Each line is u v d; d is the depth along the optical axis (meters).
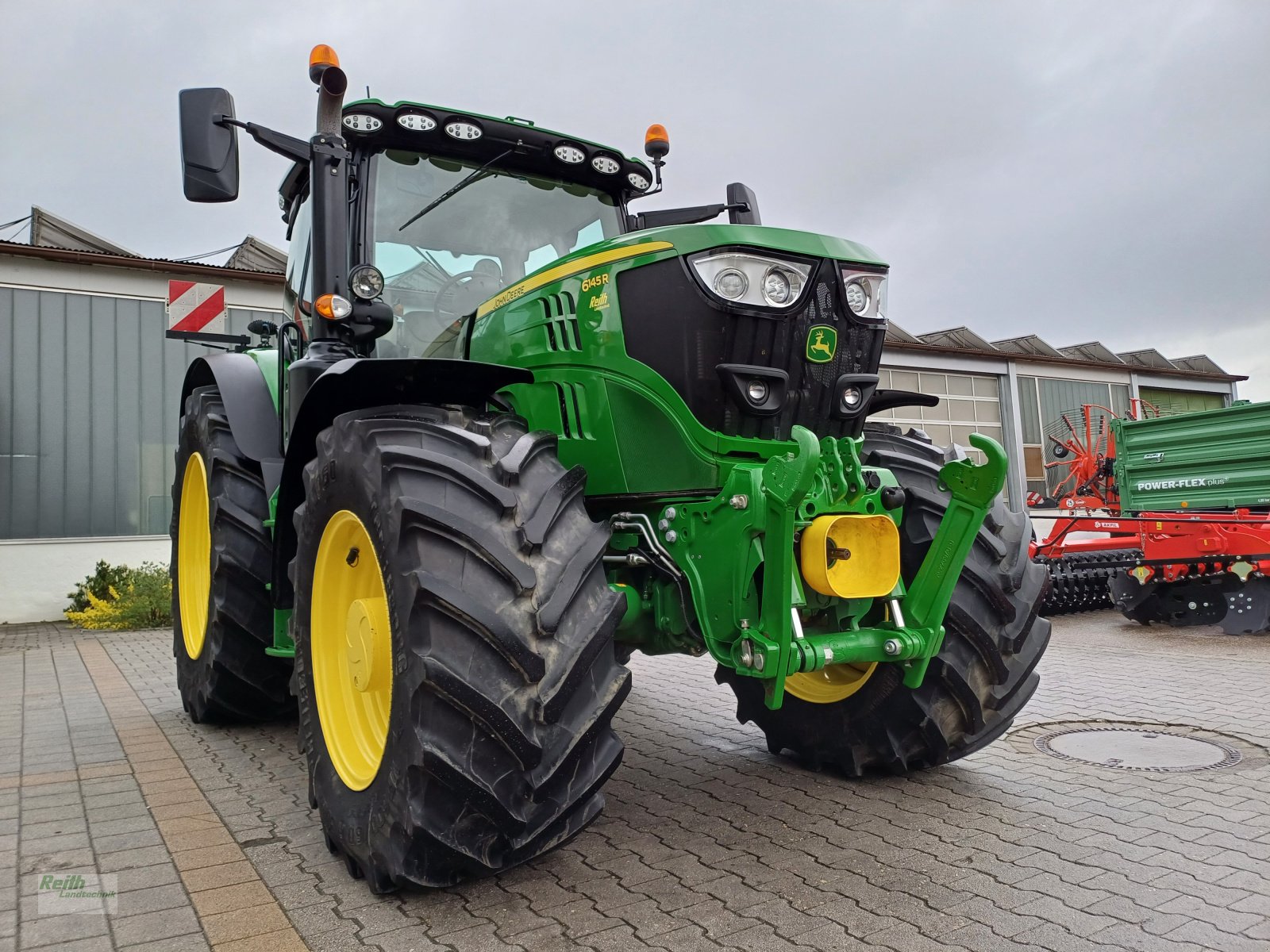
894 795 3.22
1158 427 8.24
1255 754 3.66
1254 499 7.36
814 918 2.23
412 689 2.16
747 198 4.05
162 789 3.42
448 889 2.44
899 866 2.55
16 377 9.34
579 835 2.85
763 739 4.10
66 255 9.41
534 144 3.69
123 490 9.73
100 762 3.82
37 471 9.40
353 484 2.55
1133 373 20.17
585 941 2.13
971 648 3.05
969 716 3.12
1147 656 6.10
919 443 3.43
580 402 2.94
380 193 3.53
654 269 2.76
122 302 9.82
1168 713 4.39
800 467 2.33
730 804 3.15
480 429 2.52
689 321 2.68
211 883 2.52
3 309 9.31
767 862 2.61
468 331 3.42
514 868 2.59
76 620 8.81
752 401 2.65
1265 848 2.65
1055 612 8.02
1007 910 2.26
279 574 3.41
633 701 4.97
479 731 2.14
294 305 4.05
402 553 2.27
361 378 2.63
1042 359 18.78
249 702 4.20
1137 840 2.73
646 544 2.76
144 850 2.78
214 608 3.99
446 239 3.62
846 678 3.35
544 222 3.82
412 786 2.16
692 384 2.68
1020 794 3.21
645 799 3.22
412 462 2.36
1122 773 3.44
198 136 3.01
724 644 2.60
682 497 2.73
